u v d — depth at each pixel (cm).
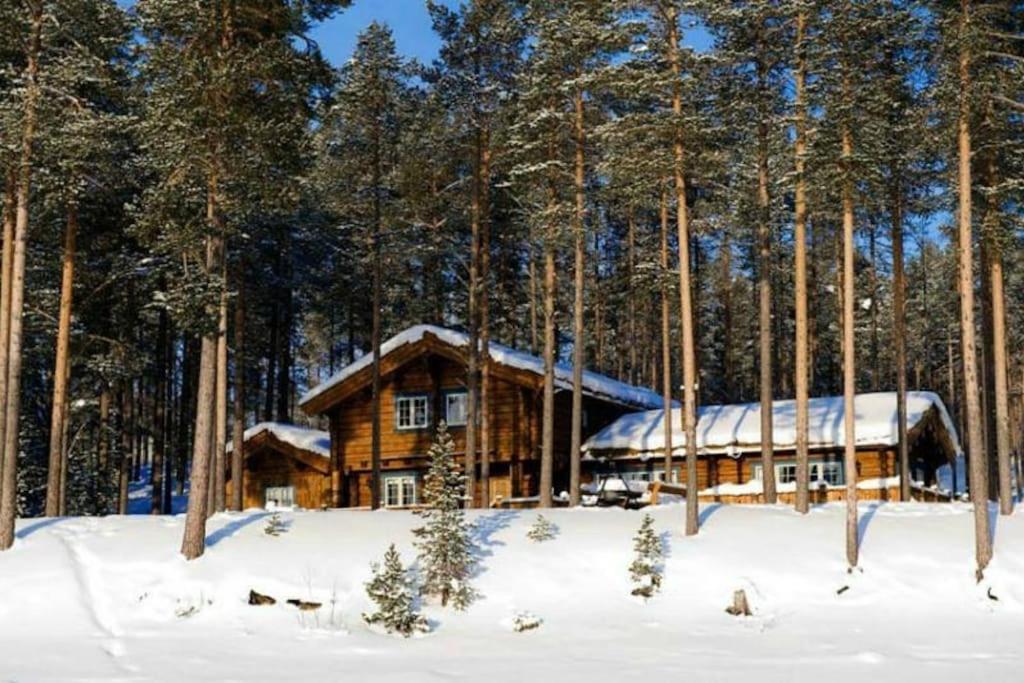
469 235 4447
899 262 3120
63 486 3556
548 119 2995
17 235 2441
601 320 5378
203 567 2145
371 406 4044
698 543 2344
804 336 2705
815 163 2425
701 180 2769
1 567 2134
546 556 2272
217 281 2297
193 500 2227
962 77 2355
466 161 3569
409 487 3975
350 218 4297
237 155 2362
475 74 3256
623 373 6347
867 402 3719
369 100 3422
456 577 2111
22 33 2466
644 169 2614
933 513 2638
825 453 3531
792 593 2125
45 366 4144
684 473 3744
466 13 3234
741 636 1841
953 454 3841
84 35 2578
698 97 2733
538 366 3722
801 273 2723
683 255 2542
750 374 6681
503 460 3797
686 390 2483
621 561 2245
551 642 1811
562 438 3847
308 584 2088
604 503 2947
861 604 2073
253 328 4447
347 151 3522
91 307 3525
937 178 2880
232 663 1655
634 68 2595
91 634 1859
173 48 2345
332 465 4047
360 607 2019
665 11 2523
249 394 5591
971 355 2305
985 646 1720
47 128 2492
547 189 3130
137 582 2095
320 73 2520
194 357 5116
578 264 3017
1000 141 2556
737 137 2927
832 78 2467
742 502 3528
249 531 2380
